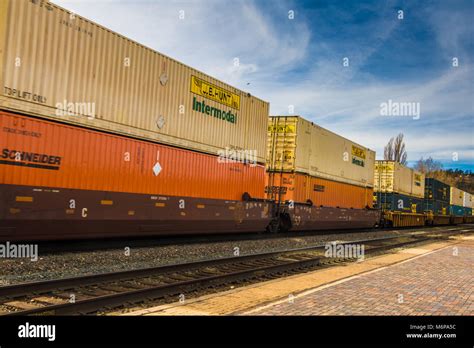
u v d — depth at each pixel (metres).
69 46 10.97
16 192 9.66
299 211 21.17
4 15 9.46
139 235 13.20
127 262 10.39
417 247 18.72
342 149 26.66
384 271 10.61
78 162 11.16
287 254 13.42
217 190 16.42
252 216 18.25
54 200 10.48
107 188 11.97
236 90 17.58
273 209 20.14
